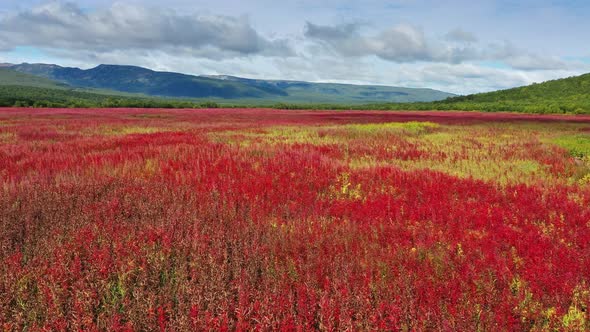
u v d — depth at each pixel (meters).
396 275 4.49
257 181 8.85
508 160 14.28
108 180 8.42
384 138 21.50
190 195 7.62
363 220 6.59
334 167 11.22
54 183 8.16
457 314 3.60
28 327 3.49
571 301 4.06
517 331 3.59
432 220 6.68
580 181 10.70
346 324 3.44
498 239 5.67
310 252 4.92
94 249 4.75
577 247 5.64
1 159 11.60
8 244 4.95
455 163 13.61
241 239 5.34
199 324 3.43
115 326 3.36
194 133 21.97
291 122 36.50
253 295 3.95
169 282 4.27
